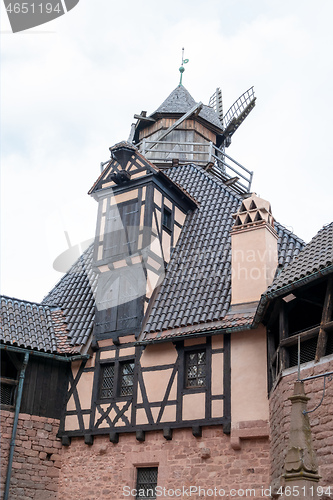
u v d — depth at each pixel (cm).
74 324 1495
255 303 1223
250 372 1183
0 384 1348
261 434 1116
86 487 1304
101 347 1422
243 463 1127
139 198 1506
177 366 1286
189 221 1617
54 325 1511
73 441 1372
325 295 987
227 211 1580
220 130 2352
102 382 1393
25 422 1344
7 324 1415
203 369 1261
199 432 1190
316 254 1008
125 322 1392
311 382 921
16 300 1530
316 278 932
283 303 1051
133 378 1341
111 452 1306
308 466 602
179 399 1248
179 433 1230
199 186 1750
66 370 1453
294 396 652
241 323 1185
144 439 1267
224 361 1227
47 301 1644
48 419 1383
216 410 1190
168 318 1330
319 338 929
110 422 1320
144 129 2388
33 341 1401
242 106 2500
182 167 1900
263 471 1098
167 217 1557
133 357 1359
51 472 1346
